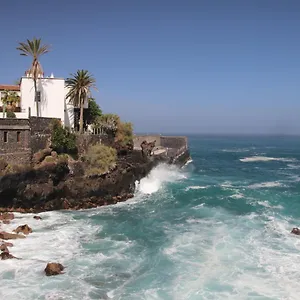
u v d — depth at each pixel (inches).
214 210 1648.6
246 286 921.5
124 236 1296.8
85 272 1000.9
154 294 888.3
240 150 6309.1
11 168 1563.7
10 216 1449.3
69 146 1817.2
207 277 970.7
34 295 869.8
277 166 3718.0
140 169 2121.1
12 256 1061.1
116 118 2310.5
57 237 1261.1
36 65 2000.5
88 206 1680.6
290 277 971.3
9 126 1612.9
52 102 2101.4
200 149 6505.9
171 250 1157.7
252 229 1365.7
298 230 1314.0
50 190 1592.0
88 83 2139.5
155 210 1659.7
